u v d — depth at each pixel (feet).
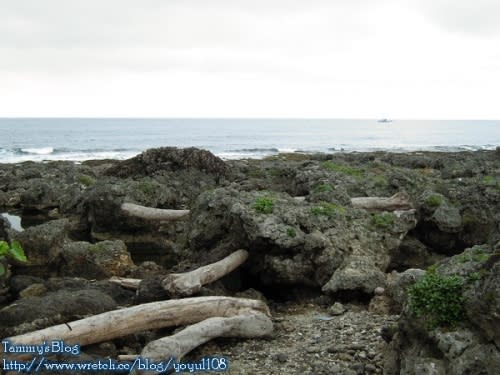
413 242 53.21
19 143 319.47
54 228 51.80
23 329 29.58
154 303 31.86
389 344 26.58
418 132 592.19
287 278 42.60
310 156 148.87
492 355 21.24
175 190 79.41
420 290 24.02
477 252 26.50
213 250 46.68
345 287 39.86
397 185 68.13
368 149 269.23
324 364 27.53
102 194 67.00
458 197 58.39
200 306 32.48
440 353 22.74
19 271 49.62
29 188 89.71
